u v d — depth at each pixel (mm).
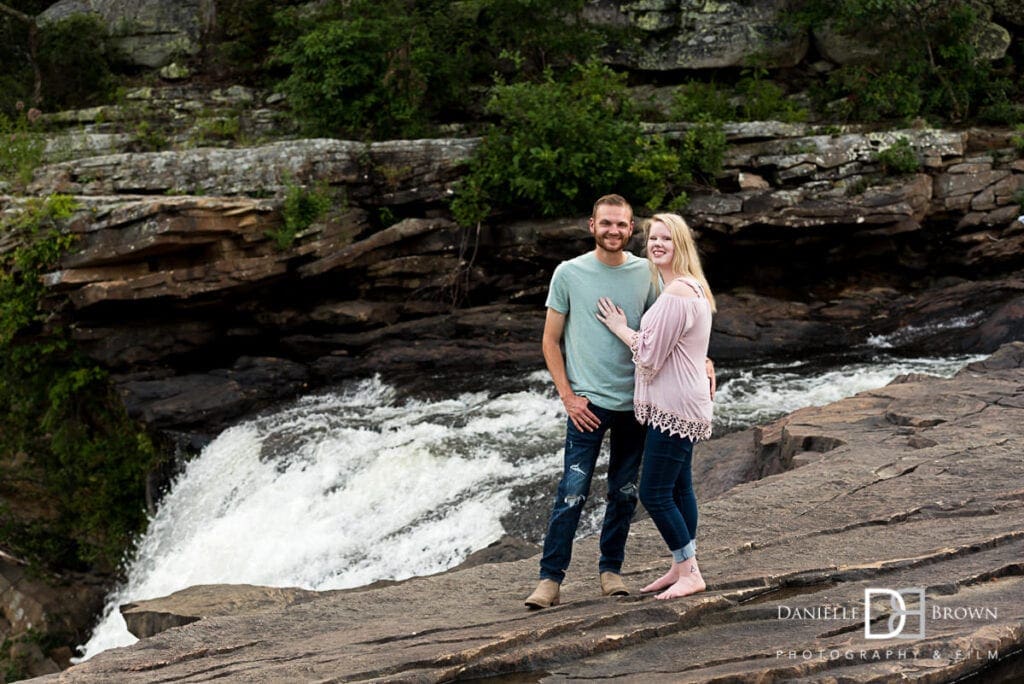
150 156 19297
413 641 5355
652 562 6395
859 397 10938
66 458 19078
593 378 5543
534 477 12562
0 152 20328
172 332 18750
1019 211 19094
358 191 19594
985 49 22703
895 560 5855
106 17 26609
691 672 4699
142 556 16500
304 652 5367
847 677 4488
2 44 25609
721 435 13055
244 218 18062
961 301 17438
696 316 5328
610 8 24016
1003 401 10039
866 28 22500
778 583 5695
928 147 19375
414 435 14625
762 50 23328
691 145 19219
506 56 21047
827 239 19141
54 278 17859
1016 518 6633
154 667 5430
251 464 15430
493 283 19500
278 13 24594
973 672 4738
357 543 12992
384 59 22062
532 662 4957
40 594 18750
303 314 19016
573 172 18859
